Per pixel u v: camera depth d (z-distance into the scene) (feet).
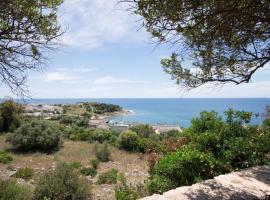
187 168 20.22
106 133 126.41
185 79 16.08
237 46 13.32
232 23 10.78
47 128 104.27
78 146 111.24
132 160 87.92
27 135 99.91
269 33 11.98
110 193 47.29
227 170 21.75
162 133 141.18
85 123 196.34
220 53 14.46
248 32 11.79
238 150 23.18
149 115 521.24
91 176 65.26
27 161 84.02
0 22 13.46
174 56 15.88
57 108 360.89
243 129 25.61
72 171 42.16
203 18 10.47
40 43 15.02
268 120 29.84
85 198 41.09
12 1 12.96
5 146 103.60
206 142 23.95
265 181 18.24
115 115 488.02
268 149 24.22
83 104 501.97
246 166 23.02
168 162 20.74
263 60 14.60
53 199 38.40
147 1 10.14
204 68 15.33
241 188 16.89
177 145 26.53
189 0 9.96
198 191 16.24
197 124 27.09
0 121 121.49
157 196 15.53
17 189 30.50
